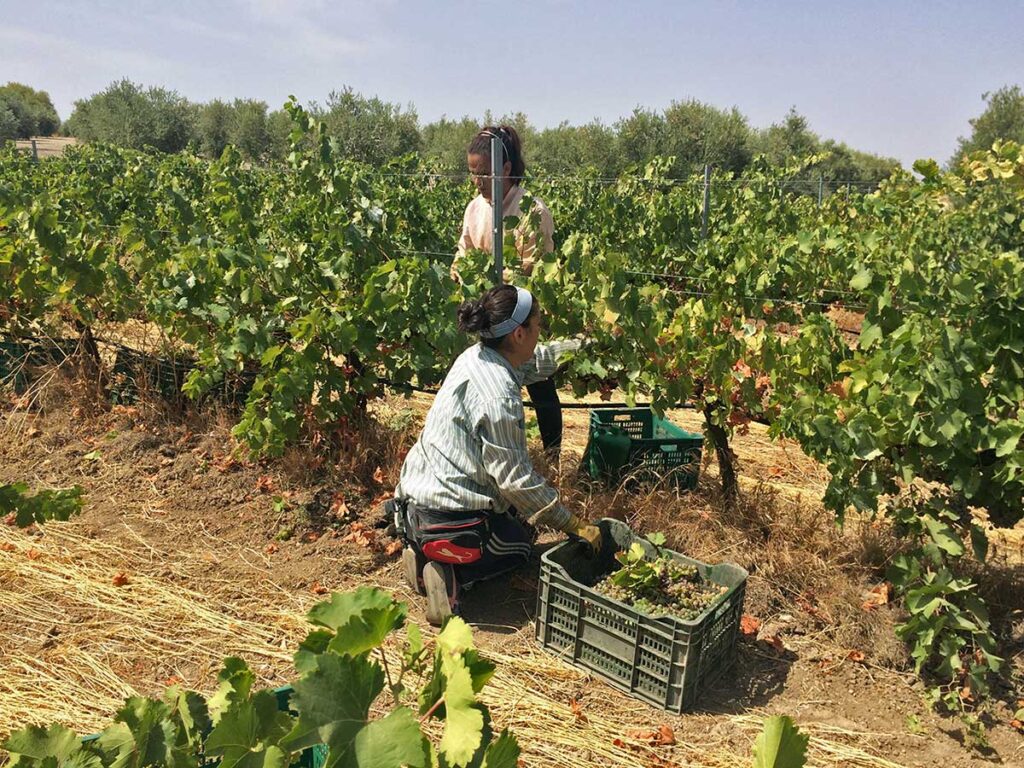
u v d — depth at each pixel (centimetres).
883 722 315
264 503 458
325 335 454
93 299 564
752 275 539
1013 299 337
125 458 508
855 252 539
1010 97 2780
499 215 451
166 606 369
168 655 337
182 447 520
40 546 412
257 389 455
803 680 336
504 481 338
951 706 318
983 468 350
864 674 339
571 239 478
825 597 373
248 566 405
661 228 741
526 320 341
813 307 536
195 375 495
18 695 306
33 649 335
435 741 284
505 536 362
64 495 214
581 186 973
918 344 347
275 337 500
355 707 138
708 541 416
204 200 912
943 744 305
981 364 346
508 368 345
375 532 430
